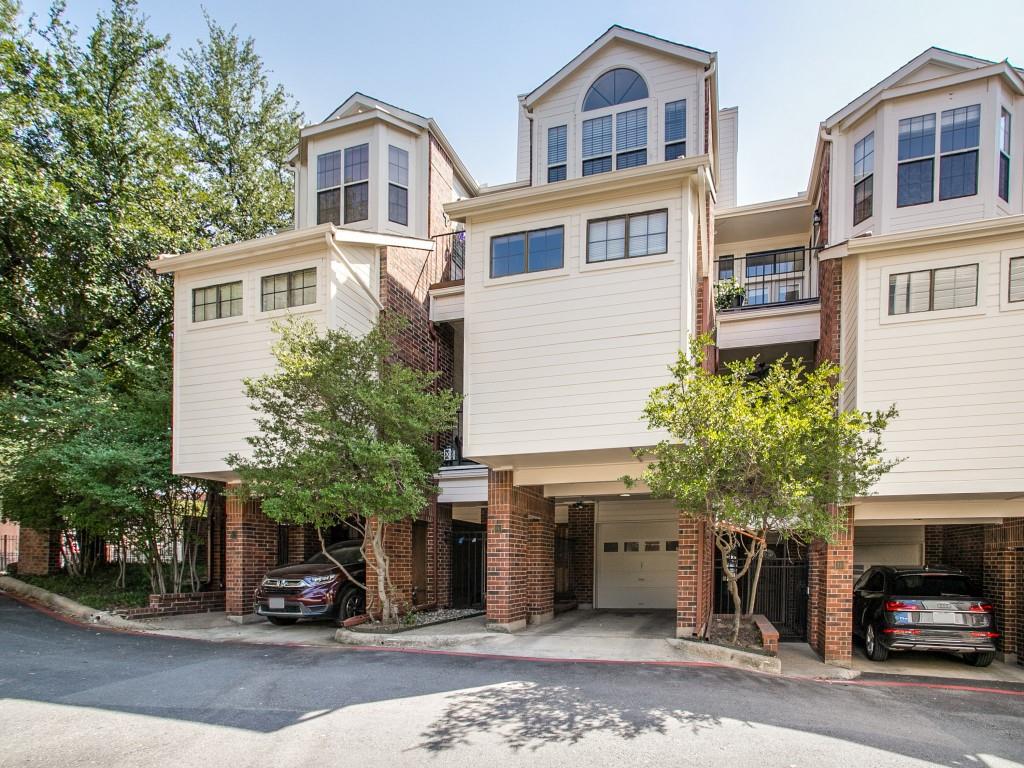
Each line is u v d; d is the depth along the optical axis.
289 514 10.37
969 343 9.66
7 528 24.53
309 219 15.48
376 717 6.27
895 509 10.67
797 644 11.87
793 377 8.87
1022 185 12.23
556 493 12.98
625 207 10.68
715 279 16.66
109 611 12.71
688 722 6.21
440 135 16.12
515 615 11.61
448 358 15.91
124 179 17.81
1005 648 10.54
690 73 14.50
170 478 13.26
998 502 10.34
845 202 13.41
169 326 18.53
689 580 10.52
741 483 8.73
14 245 16.31
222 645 10.26
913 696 7.84
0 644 9.78
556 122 15.49
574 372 10.55
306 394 10.71
